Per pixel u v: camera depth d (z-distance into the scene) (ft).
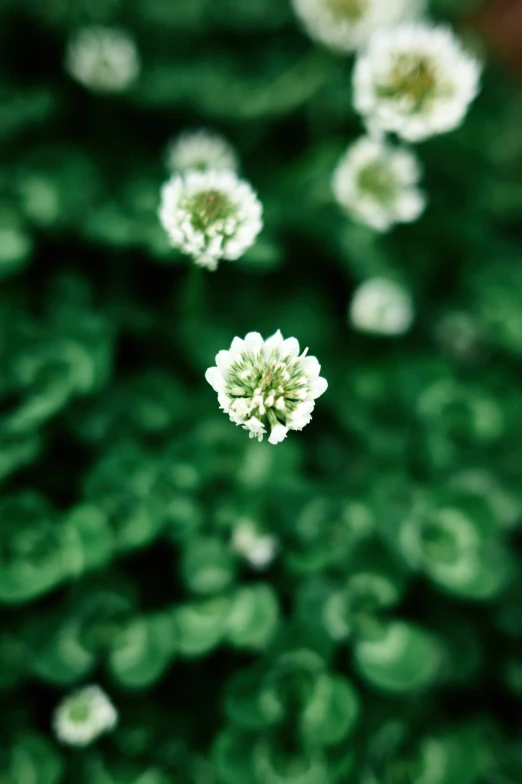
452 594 0.87
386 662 0.80
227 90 1.08
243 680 0.79
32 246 0.90
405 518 0.86
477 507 0.87
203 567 0.82
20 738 0.78
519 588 0.89
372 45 0.79
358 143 0.91
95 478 0.83
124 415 0.88
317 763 0.77
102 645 0.80
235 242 0.72
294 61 1.14
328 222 1.01
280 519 0.85
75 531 0.80
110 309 0.96
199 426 0.89
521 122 1.19
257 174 1.07
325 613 0.82
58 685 0.80
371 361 0.99
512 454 0.93
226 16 1.16
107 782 0.77
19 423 0.82
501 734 0.84
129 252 1.00
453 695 0.86
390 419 0.95
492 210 1.11
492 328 1.01
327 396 0.96
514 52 1.34
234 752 0.77
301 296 1.02
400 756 0.80
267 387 0.58
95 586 0.82
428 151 1.12
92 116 1.07
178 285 1.01
